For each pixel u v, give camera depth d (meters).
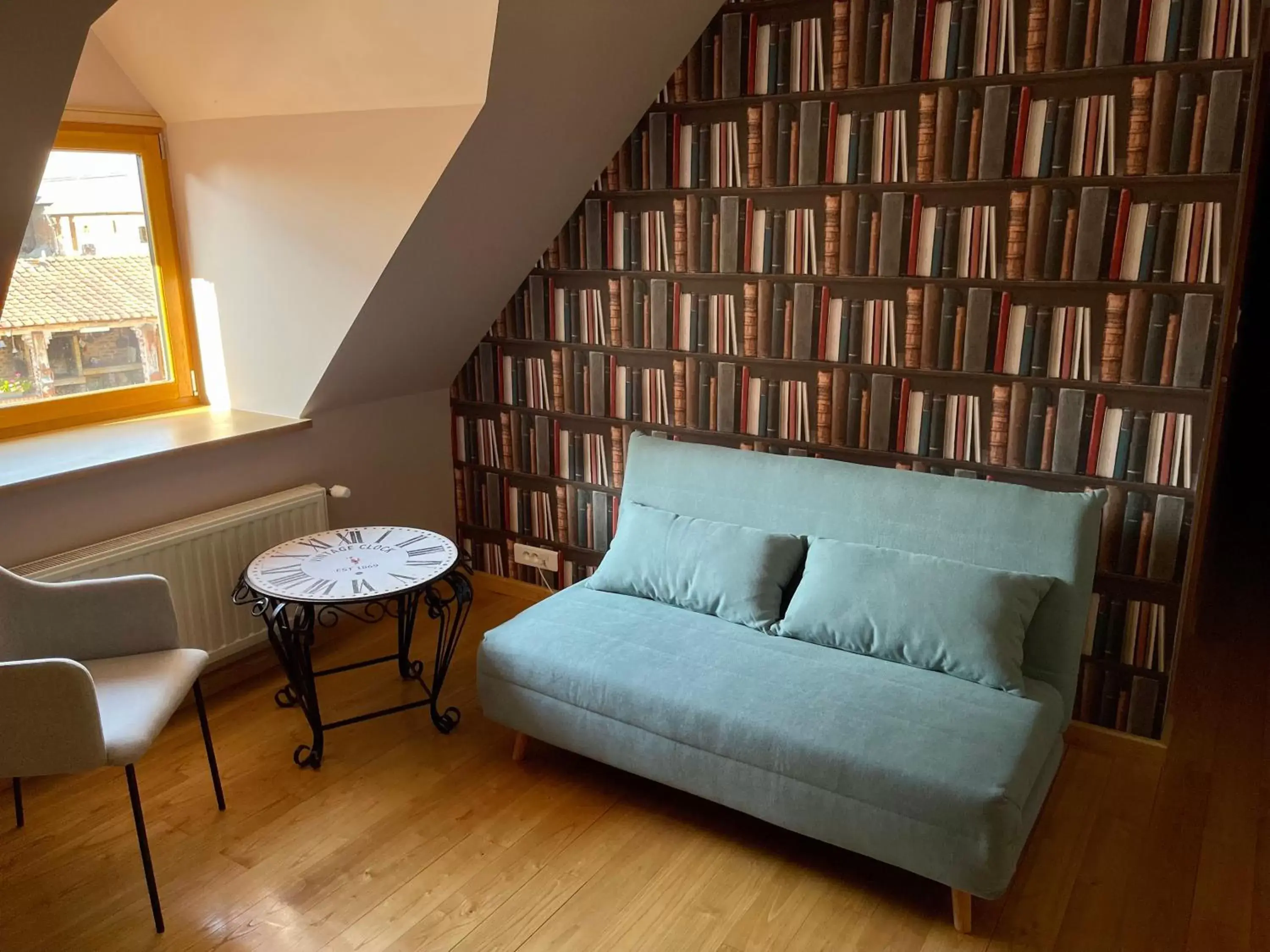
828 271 2.70
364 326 2.87
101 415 2.99
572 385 3.31
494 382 3.51
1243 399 4.99
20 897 2.04
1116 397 2.38
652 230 2.98
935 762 1.89
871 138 2.54
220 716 2.79
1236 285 2.65
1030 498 2.34
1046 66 2.28
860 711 2.07
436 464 3.66
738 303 2.88
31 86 1.71
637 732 2.24
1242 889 2.08
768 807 2.08
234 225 2.95
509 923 1.98
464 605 2.71
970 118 2.40
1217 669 3.06
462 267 2.95
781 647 2.39
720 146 2.79
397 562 2.59
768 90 2.67
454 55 2.30
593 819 2.33
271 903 2.03
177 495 2.77
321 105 2.61
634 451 2.97
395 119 2.50
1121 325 2.33
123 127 2.86
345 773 2.51
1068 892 2.07
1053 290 2.39
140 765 2.53
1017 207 2.39
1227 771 2.51
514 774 2.52
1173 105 2.16
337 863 2.16
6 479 2.36
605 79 2.62
